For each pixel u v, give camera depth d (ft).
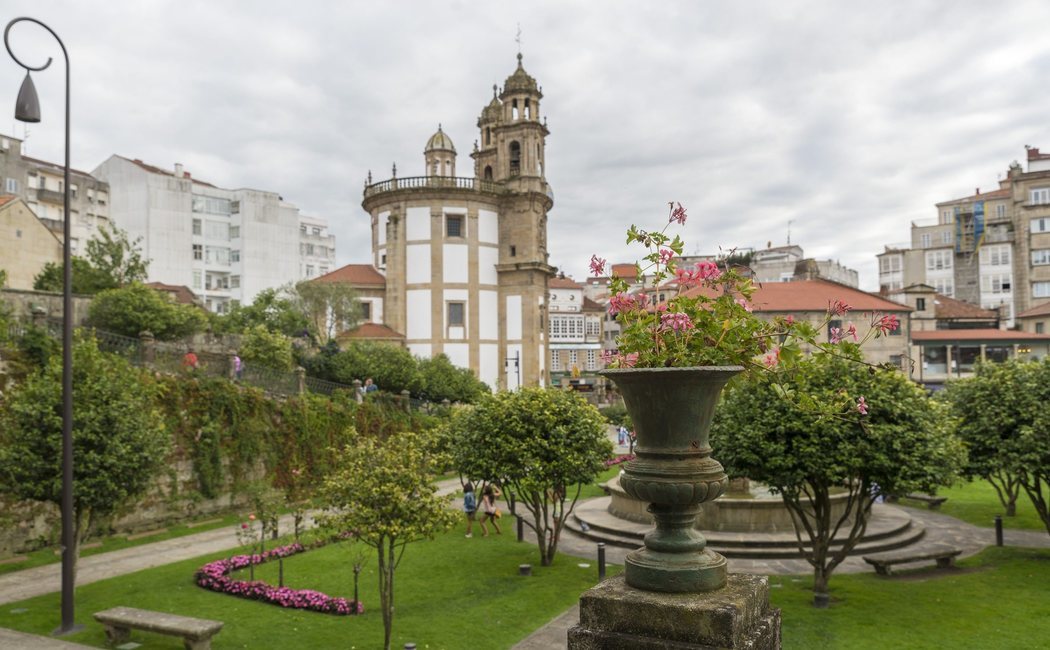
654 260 21.81
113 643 40.45
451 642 40.40
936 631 41.83
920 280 267.39
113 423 50.29
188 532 72.90
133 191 239.91
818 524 47.34
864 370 45.19
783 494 46.80
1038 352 193.36
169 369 81.10
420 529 39.17
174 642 40.86
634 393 19.38
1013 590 50.11
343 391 109.91
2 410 56.65
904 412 43.80
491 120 235.81
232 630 42.14
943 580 53.01
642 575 19.34
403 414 116.37
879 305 185.26
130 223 239.50
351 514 38.70
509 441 55.88
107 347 78.69
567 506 85.66
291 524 76.02
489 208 194.29
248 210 260.21
